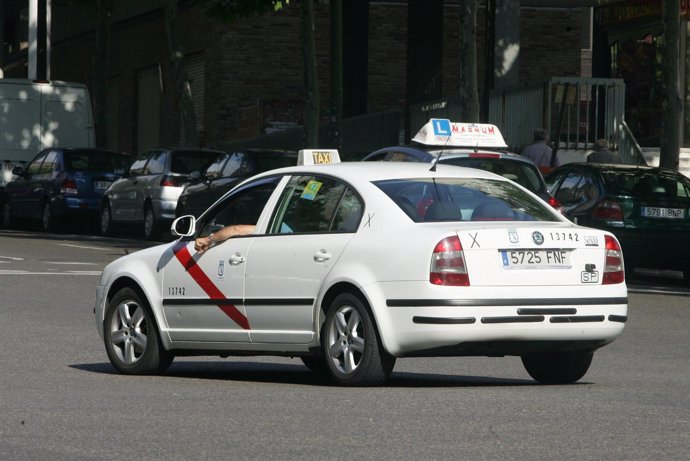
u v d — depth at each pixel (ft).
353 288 87.45
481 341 84.94
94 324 129.18
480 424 71.31
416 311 84.48
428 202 89.10
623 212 186.29
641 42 299.79
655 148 279.08
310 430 69.21
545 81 264.93
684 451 63.52
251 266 93.04
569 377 93.76
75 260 203.31
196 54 397.60
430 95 320.91
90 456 61.98
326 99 378.94
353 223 89.30
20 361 103.30
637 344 121.19
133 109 438.40
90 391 85.92
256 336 92.94
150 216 261.24
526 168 160.45
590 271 88.22
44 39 392.47
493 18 242.17
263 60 377.09
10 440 66.18
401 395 83.41
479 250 85.10
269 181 96.32
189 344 97.14
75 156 287.48
